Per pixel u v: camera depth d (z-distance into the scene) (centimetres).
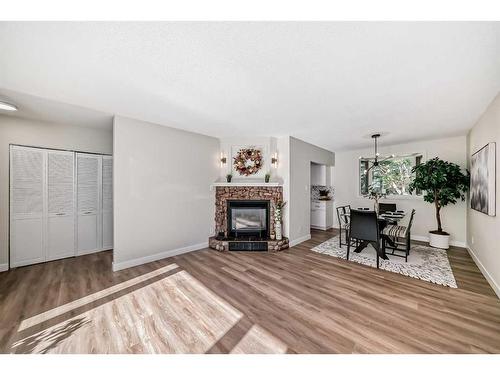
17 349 163
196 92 242
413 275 301
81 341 172
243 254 400
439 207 438
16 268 330
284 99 260
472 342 170
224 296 245
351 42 156
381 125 368
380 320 200
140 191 350
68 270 323
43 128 357
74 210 389
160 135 374
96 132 412
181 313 212
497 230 252
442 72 197
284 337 178
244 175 462
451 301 233
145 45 159
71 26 139
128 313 212
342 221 633
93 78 210
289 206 451
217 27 141
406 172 535
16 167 336
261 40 154
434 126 372
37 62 182
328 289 262
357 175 616
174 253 394
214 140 463
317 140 493
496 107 251
